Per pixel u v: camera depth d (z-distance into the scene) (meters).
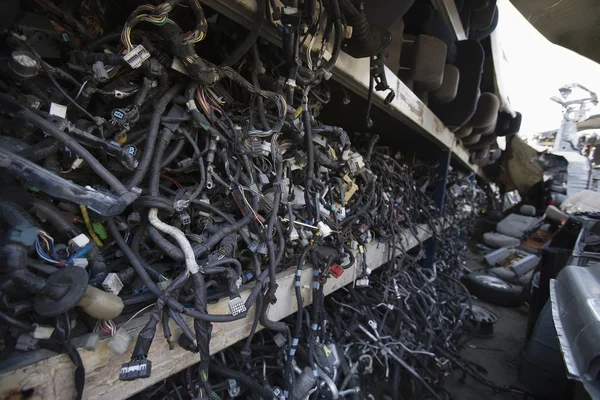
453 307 2.10
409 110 1.39
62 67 0.52
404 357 1.39
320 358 0.96
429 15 1.53
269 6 0.61
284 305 0.81
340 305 1.33
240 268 0.63
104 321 0.47
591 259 1.44
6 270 0.38
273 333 1.05
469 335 2.31
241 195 0.66
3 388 0.37
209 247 0.62
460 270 3.31
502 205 6.67
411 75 1.40
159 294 0.51
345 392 1.01
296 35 0.64
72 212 0.54
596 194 3.41
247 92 0.79
